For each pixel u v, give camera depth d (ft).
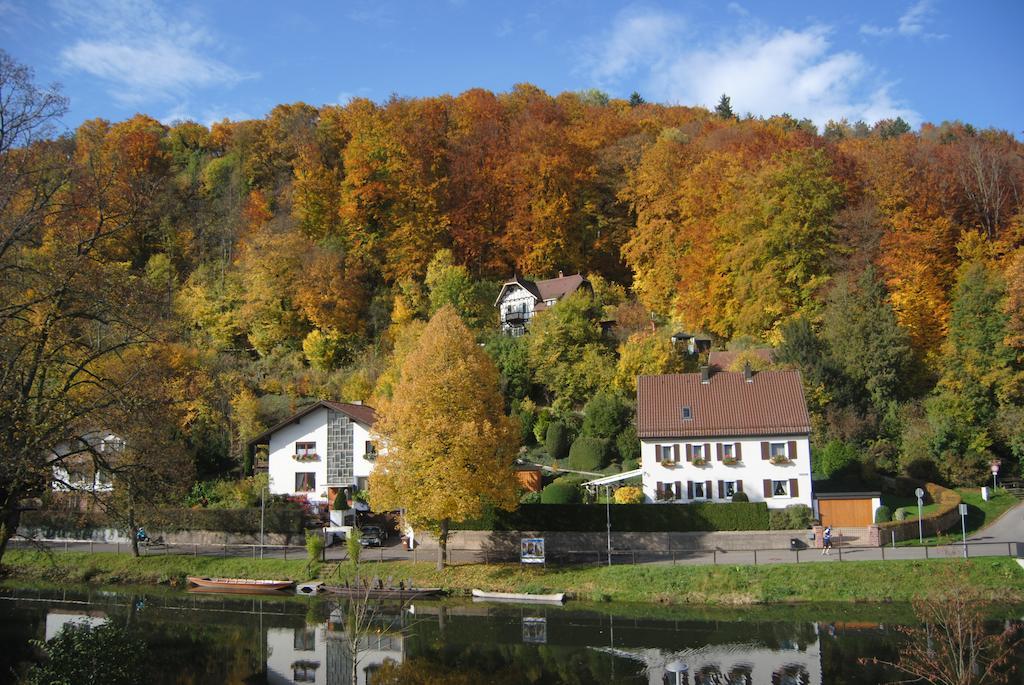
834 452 191.83
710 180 283.18
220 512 177.58
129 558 162.61
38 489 98.48
